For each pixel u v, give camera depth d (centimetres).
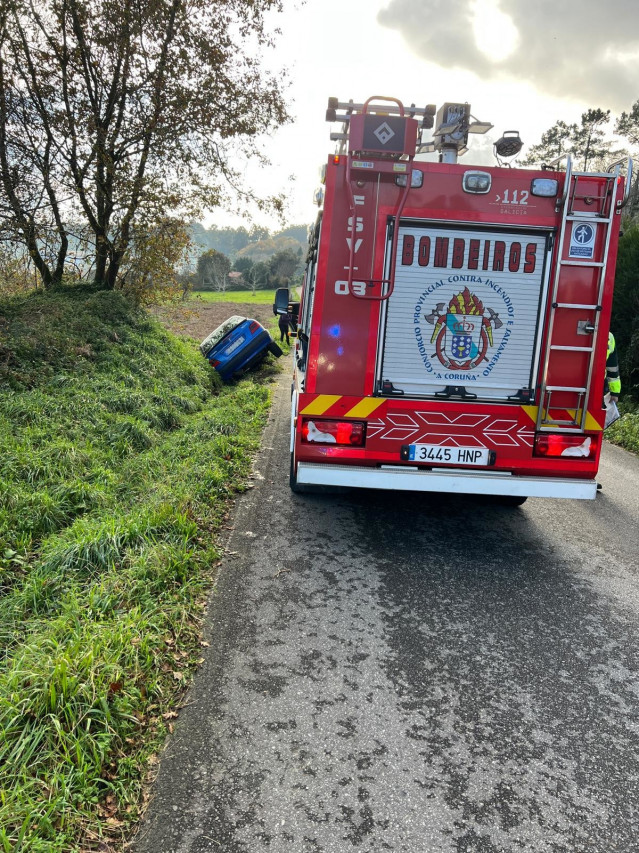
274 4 1268
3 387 695
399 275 433
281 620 381
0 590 376
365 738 282
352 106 448
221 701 302
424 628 383
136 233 1400
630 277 1255
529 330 442
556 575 473
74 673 278
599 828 240
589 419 450
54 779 232
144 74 1260
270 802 243
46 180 1207
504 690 325
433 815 241
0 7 1092
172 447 693
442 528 558
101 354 952
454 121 495
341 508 587
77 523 448
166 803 240
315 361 445
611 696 325
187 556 425
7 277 1319
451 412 451
